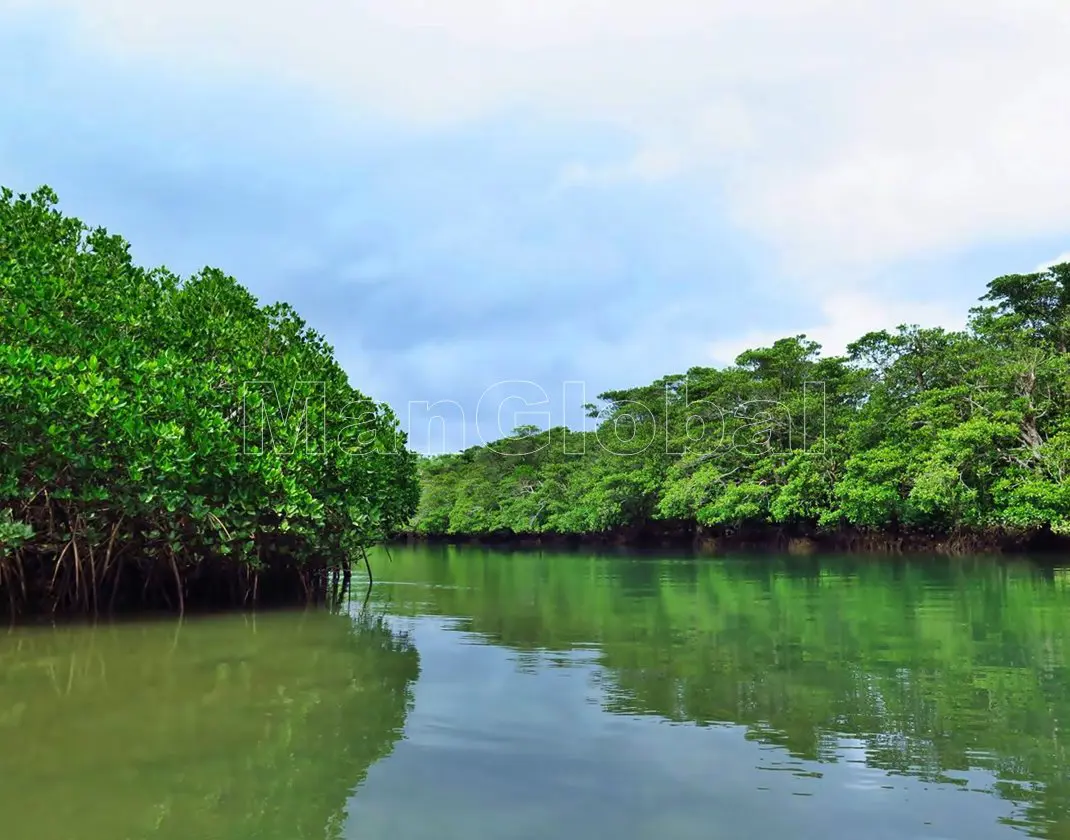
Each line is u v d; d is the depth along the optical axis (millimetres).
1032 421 29078
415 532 66125
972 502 28438
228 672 8711
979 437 27562
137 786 5156
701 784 5223
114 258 15516
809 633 11438
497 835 4430
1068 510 26562
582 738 6230
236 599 15328
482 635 11523
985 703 7270
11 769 5473
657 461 44188
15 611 12594
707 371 45344
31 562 13125
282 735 6262
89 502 12359
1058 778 5324
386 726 6547
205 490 13266
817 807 4832
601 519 45375
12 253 13125
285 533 15070
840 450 33562
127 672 8703
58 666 9047
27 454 11234
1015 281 32875
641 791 5098
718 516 35781
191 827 4527
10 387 10641
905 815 4715
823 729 6473
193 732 6336
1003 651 9898
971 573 22219
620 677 8445
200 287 16766
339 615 13984
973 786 5184
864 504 30562
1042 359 29359
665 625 12398
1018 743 6090
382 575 25547
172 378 12898
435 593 18562
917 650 9984
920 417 30562
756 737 6238
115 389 11734
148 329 14086
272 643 10781
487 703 7297
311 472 14797
